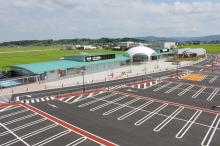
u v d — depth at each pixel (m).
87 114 42.94
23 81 72.19
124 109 46.00
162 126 36.94
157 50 154.25
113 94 58.59
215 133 34.09
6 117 41.44
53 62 93.50
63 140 31.80
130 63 124.94
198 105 48.59
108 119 40.19
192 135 33.41
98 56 104.50
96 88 65.94
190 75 88.44
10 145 30.44
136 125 37.34
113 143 30.83
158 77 84.06
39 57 150.50
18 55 166.75
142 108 46.62
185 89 64.31
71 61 98.19
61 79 80.88
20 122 38.84
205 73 93.38
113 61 108.19
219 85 69.56
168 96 56.41
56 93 60.16
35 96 57.22
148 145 30.23
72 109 46.12
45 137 32.78
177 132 34.50
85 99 53.91
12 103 50.59
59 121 39.16
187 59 147.38
